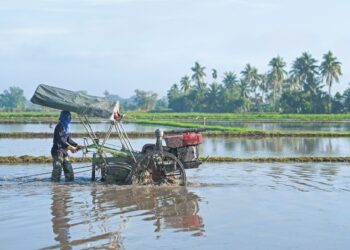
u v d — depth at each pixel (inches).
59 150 608.1
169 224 399.9
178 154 592.1
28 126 2181.3
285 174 701.3
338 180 641.6
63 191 544.1
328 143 1380.4
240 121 2913.4
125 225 395.9
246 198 509.4
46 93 594.6
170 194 529.7
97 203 479.8
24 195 519.5
